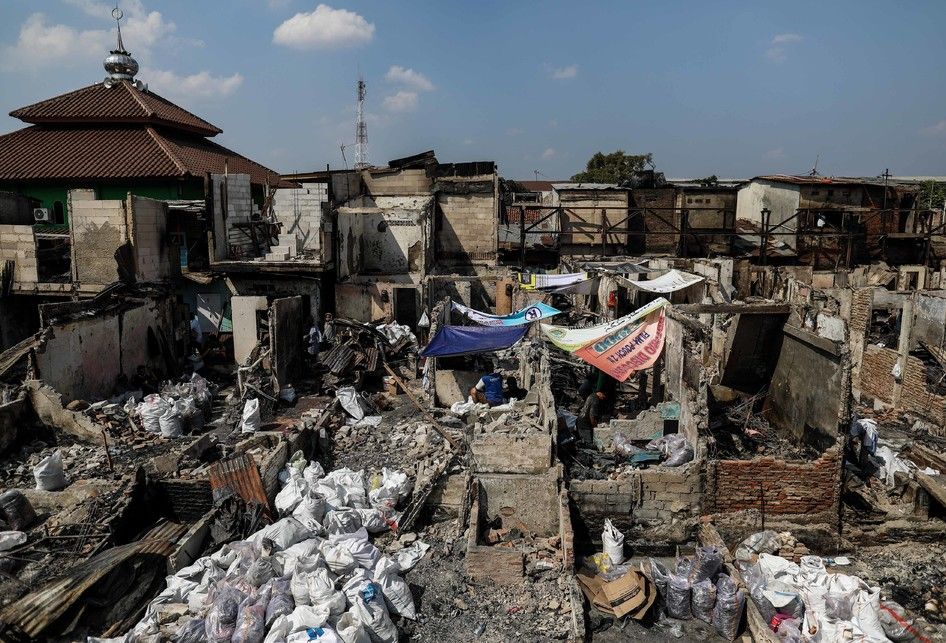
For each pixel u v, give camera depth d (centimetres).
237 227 2538
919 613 998
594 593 1033
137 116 2973
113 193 2786
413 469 1423
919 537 1170
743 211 4044
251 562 1011
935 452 1459
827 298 2155
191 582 979
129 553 998
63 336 1658
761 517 1162
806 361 1286
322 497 1198
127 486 1198
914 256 3478
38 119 2977
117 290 1972
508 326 1803
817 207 3444
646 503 1162
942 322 1917
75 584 923
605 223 3145
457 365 1998
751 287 2942
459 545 1159
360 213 2641
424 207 2800
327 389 1961
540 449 1202
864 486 1278
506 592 1040
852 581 997
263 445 1459
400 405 1878
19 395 1540
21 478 1362
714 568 1005
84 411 1596
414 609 1002
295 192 2784
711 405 1476
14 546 1088
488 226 3136
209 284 2481
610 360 1441
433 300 2736
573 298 2669
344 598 939
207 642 870
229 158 3347
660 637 959
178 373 2197
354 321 2364
